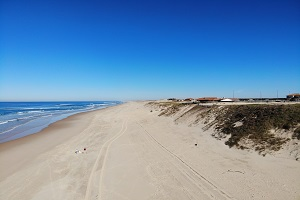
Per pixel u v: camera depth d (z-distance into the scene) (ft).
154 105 248.11
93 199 39.50
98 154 67.15
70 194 41.52
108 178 48.49
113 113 221.87
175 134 91.09
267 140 58.85
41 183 46.52
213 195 39.09
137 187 43.75
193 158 59.16
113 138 91.30
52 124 145.59
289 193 37.65
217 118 89.20
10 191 43.09
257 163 50.85
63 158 63.57
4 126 137.49
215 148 65.57
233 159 55.26
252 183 42.24
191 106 136.05
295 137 54.54
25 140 91.25
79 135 101.81
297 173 43.45
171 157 61.31
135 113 204.64
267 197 37.22
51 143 84.69
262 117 68.95
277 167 47.24
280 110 67.87
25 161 61.41
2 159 63.62
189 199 38.27
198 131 87.61
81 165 57.31
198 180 45.37
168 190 41.88
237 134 67.62
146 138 88.33
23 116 213.05
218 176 46.57
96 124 139.74
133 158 62.23
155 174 49.80
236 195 38.65
